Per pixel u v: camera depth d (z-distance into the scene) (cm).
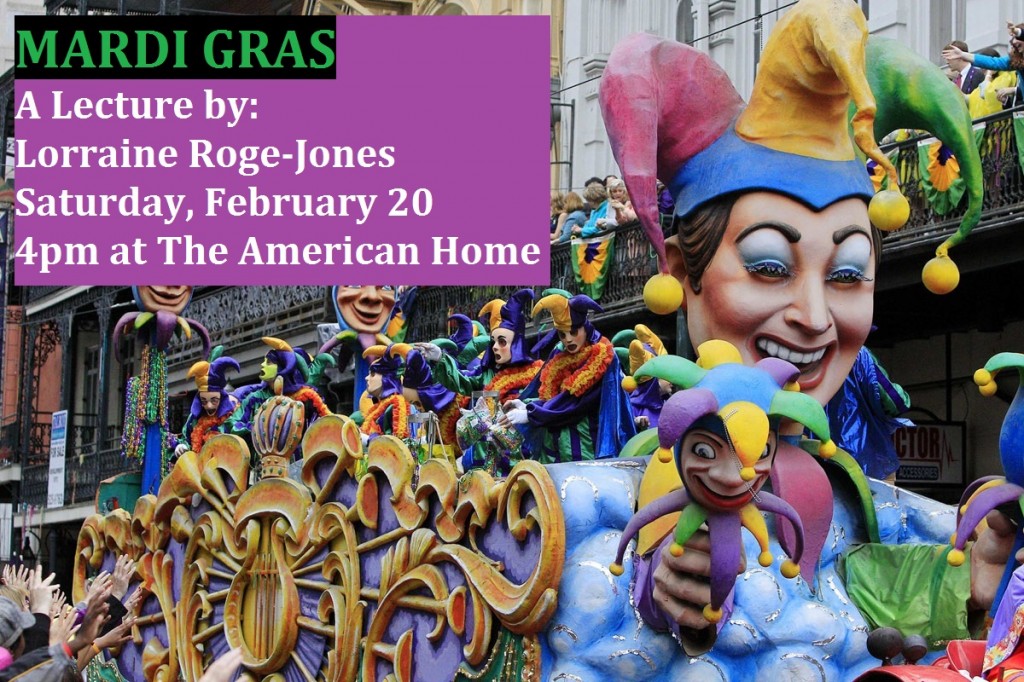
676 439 509
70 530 3048
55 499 2930
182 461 880
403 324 1064
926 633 609
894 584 625
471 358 911
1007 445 557
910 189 1177
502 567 624
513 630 609
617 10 1886
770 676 599
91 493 2766
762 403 520
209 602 853
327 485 757
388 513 709
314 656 758
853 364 675
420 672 673
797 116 627
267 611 797
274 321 2175
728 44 1667
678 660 592
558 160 1947
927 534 655
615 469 618
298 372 997
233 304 2312
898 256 1195
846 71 588
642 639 586
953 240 648
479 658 629
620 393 705
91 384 3191
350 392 1861
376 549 715
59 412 2956
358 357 1005
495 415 766
